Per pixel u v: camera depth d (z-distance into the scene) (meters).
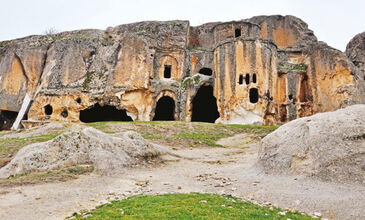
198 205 8.09
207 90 43.31
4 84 43.72
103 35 44.75
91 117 45.06
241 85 35.25
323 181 9.48
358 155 9.59
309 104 39.25
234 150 20.97
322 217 7.30
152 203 8.30
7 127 44.97
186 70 42.19
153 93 39.75
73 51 41.25
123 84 39.22
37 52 44.66
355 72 37.09
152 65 40.75
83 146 13.51
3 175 12.24
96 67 40.81
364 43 47.38
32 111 38.62
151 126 28.42
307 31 46.72
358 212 7.06
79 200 8.70
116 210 7.64
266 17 49.41
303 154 10.77
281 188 9.66
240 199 9.19
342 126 10.67
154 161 15.49
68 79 39.94
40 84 41.41
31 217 7.07
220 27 42.56
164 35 43.25
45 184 10.32
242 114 34.38
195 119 46.84
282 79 40.34
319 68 39.22
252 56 35.72
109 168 12.83
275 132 12.86
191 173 13.59
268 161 12.06
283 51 43.25
